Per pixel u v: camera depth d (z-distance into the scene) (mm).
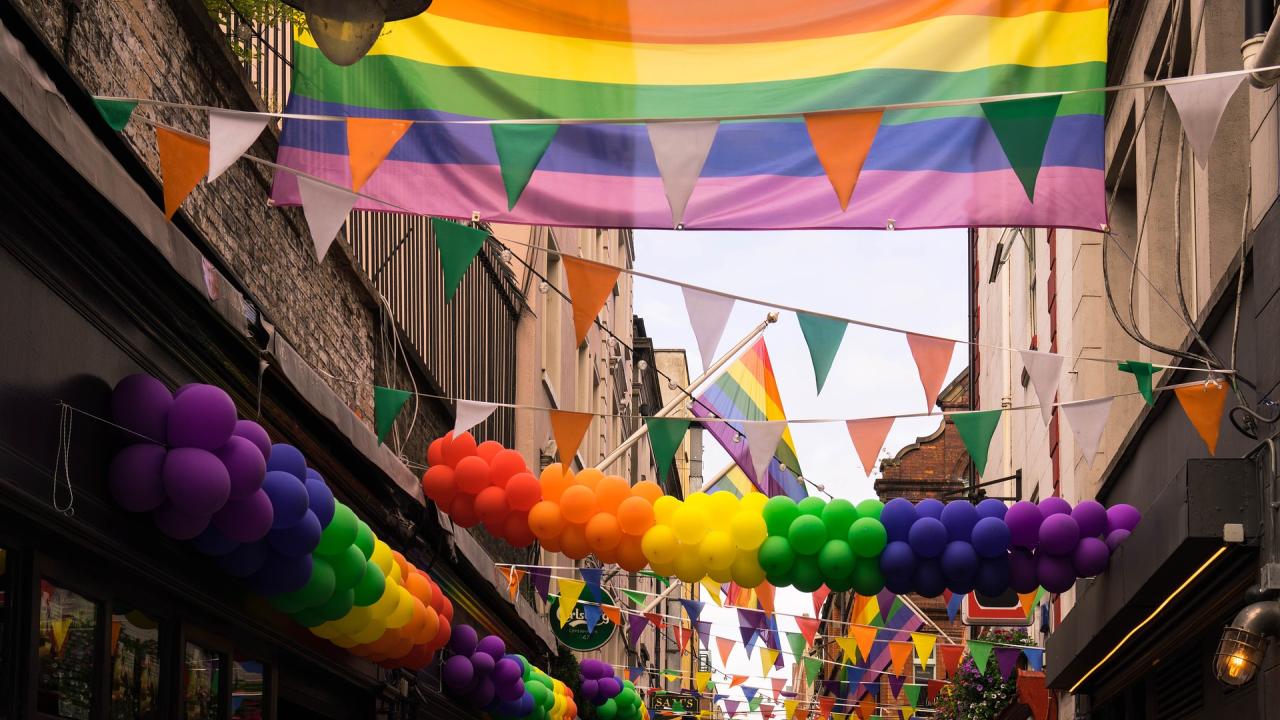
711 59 7410
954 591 9820
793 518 9812
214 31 7766
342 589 7777
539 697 14008
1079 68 7273
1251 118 8500
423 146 7383
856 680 17938
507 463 10008
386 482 10703
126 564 6254
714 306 7109
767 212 7168
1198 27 8953
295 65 7598
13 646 5414
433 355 14430
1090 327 14250
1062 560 9688
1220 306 8781
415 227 13680
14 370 5285
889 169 7230
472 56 7523
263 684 8695
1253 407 8047
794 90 7359
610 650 30547
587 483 10023
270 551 6977
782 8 7465
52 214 5488
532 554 21062
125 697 6594
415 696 12203
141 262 6285
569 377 26328
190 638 7395
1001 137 5840
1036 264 19266
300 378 7922
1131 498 11828
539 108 7418
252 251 8594
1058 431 16500
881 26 7395
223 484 5910
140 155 7008
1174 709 11195
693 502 9852
